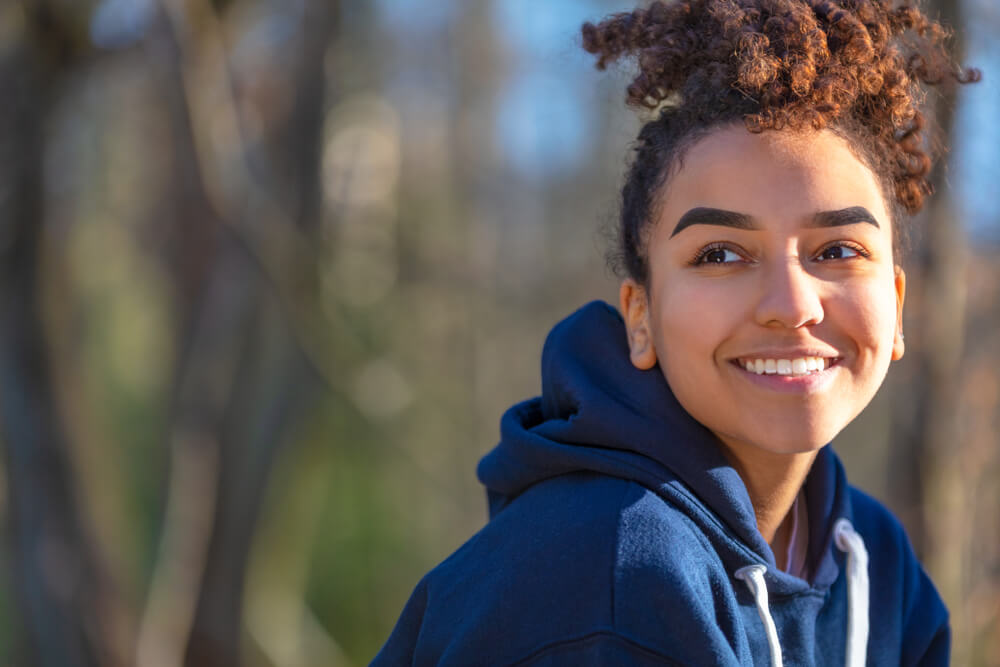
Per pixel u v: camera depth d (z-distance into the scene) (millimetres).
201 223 5832
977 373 4086
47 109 5445
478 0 9586
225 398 6012
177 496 6027
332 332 5004
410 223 9391
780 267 1195
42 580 5617
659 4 1386
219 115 4273
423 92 9680
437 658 1188
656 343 1297
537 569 1139
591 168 9422
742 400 1218
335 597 9070
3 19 5121
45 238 5617
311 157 6059
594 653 1076
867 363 1228
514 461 1335
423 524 9234
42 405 5691
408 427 8250
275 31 6191
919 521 3711
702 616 1073
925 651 1600
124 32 5312
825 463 1439
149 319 10578
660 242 1281
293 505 6715
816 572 1403
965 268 3811
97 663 5750
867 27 1302
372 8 6629
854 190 1210
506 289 9898
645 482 1200
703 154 1229
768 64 1190
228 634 6156
